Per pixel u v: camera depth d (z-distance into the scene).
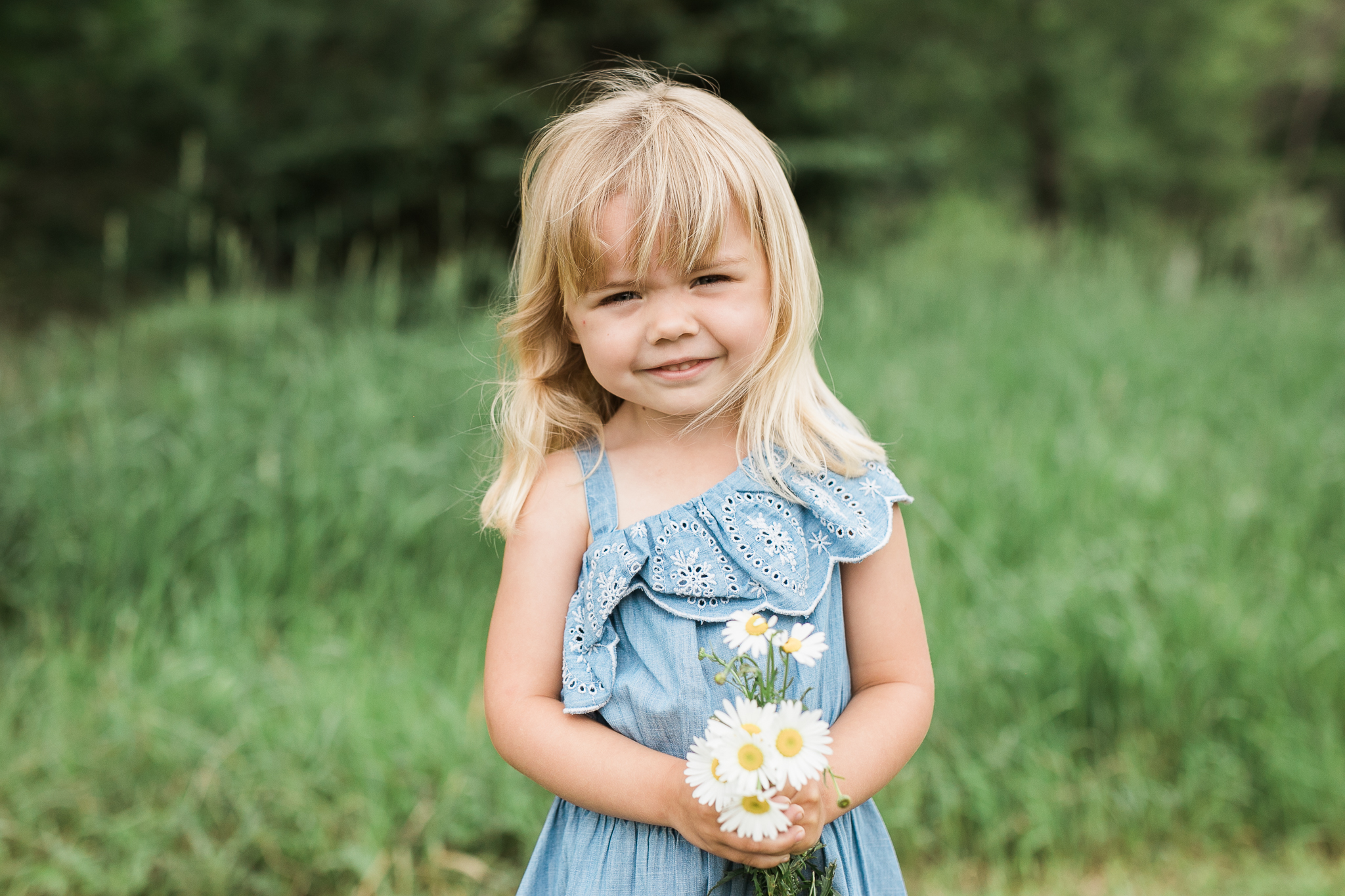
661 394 1.09
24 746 2.72
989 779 2.74
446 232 9.07
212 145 9.66
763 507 1.12
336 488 3.79
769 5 8.77
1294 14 16.97
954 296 7.54
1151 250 9.02
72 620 3.36
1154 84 14.62
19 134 10.60
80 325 7.77
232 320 5.51
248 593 3.49
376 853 2.44
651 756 1.05
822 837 1.13
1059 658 3.04
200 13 10.18
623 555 1.10
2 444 3.91
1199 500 3.97
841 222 9.52
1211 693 2.97
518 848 2.54
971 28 13.55
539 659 1.15
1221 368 5.66
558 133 1.14
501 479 1.23
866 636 1.18
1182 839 2.70
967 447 4.29
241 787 2.55
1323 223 14.15
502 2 8.98
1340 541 3.80
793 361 1.13
